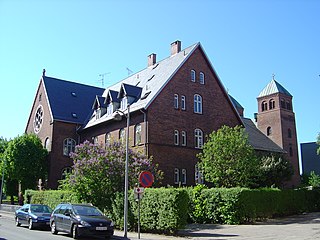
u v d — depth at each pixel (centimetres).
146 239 1669
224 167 2619
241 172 2605
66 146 4072
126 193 1817
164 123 3139
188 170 3200
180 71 3347
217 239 1638
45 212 2256
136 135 3178
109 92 3600
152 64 3912
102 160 2308
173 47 3716
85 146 2472
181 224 1808
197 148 3309
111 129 3566
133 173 2306
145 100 3200
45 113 4266
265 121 6625
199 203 2398
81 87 4719
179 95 3297
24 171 3822
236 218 2250
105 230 1667
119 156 2364
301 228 1956
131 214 2030
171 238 1703
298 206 2855
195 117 3369
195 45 3503
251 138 4712
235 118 3694
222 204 2305
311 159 7588
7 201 5312
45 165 3984
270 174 3144
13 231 1952
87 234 1633
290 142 6431
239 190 2278
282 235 1705
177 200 1808
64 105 4278
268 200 2517
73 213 1758
